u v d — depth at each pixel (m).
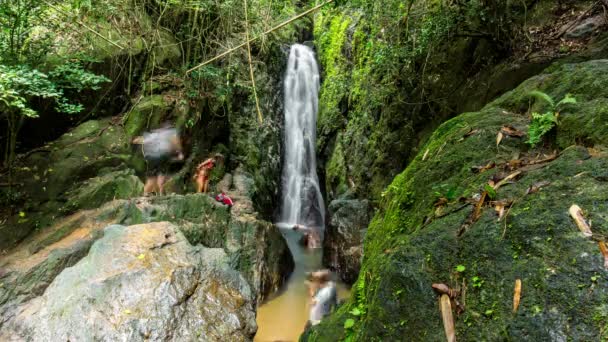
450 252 1.77
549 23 5.03
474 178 2.18
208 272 4.47
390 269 1.89
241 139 9.92
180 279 4.12
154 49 7.50
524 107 2.71
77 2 5.77
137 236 4.55
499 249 1.61
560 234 1.48
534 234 1.55
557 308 1.32
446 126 3.12
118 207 5.48
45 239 4.88
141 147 6.83
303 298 6.25
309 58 12.52
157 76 7.79
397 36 6.43
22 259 4.58
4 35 4.98
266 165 10.31
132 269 4.03
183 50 8.16
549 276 1.41
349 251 6.63
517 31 5.19
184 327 3.76
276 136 10.91
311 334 2.48
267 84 10.86
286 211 10.92
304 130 11.83
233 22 8.53
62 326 3.61
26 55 5.21
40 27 5.80
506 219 1.69
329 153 10.84
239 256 5.89
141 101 7.24
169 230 4.84
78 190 5.71
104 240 4.48
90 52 6.42
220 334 3.87
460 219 1.91
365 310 2.13
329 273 6.93
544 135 2.20
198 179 7.45
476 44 5.93
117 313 3.67
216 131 9.10
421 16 6.36
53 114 6.12
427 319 1.63
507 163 2.11
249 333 4.14
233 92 9.64
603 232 1.41
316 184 11.14
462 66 6.09
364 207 7.32
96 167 6.08
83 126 6.49
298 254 8.26
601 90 2.20
